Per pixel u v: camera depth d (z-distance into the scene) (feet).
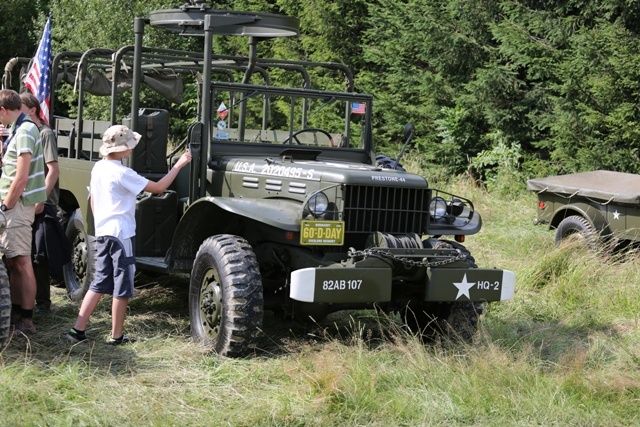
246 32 22.67
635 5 42.96
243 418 14.85
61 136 25.44
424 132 51.85
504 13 48.80
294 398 15.80
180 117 55.42
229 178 20.57
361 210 18.80
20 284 19.39
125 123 22.36
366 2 54.90
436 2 50.78
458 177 47.60
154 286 25.13
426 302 20.17
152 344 19.16
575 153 44.16
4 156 19.72
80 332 18.84
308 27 57.00
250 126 22.20
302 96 22.16
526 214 38.17
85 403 15.23
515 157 46.26
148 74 27.04
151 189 18.99
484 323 21.43
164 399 15.74
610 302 23.95
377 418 15.17
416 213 19.47
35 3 68.69
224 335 18.02
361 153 23.02
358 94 22.90
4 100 19.07
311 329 21.02
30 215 19.36
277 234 19.43
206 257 18.80
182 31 22.47
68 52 25.48
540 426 15.17
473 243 31.83
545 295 24.68
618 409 16.10
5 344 17.54
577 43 44.19
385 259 17.97
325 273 17.33
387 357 18.34
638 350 19.88
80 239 23.53
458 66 49.83
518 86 47.26
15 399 15.16
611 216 28.60
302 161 20.74
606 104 42.80
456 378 16.70
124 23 54.13
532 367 17.72
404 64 51.21
